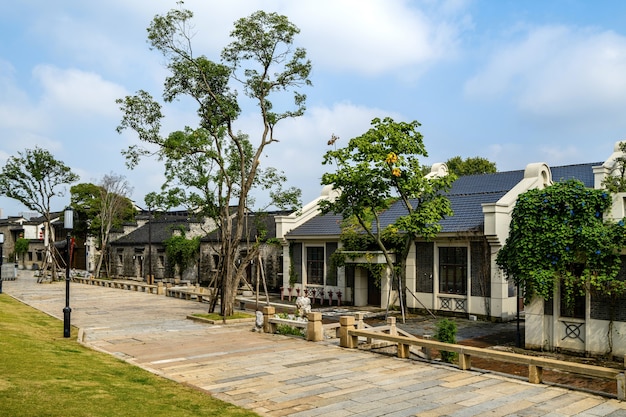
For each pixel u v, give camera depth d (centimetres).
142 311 2330
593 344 1387
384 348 1501
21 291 3344
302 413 818
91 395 795
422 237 2239
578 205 1402
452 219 2289
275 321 1658
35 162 3988
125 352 1334
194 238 3975
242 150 2117
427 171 3822
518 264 1491
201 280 3838
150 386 927
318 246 2836
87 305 2572
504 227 2044
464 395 927
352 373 1093
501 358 1056
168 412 760
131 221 5316
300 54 2073
